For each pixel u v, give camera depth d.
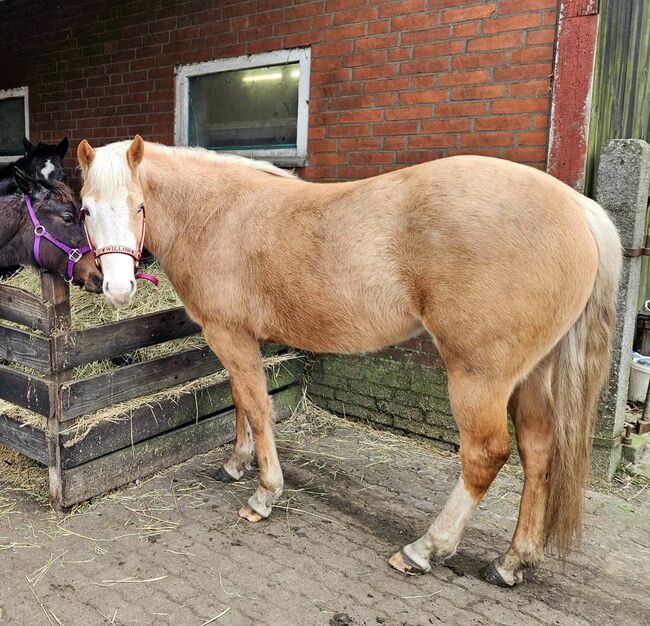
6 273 3.77
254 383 2.58
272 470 2.62
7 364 3.13
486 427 2.01
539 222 1.88
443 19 3.20
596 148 2.94
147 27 4.54
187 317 3.03
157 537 2.48
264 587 2.17
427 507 2.80
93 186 2.18
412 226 2.00
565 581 2.25
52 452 2.59
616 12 2.80
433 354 3.41
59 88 5.28
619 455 3.11
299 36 3.75
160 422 2.97
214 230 2.47
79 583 2.16
